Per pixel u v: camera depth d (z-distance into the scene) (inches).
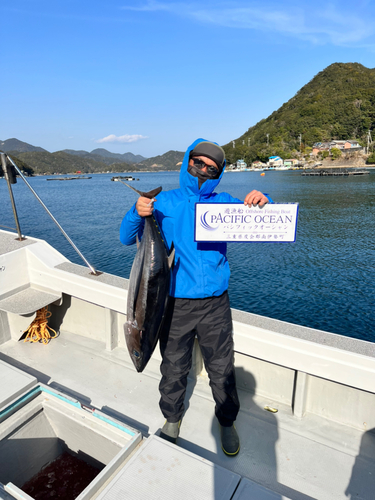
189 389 96.7
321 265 678.5
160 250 61.4
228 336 72.6
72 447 82.1
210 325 70.7
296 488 67.2
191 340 72.9
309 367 76.8
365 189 2042.3
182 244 68.1
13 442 73.7
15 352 116.5
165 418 79.7
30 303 114.9
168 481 55.5
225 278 71.4
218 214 65.8
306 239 911.7
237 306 492.1
